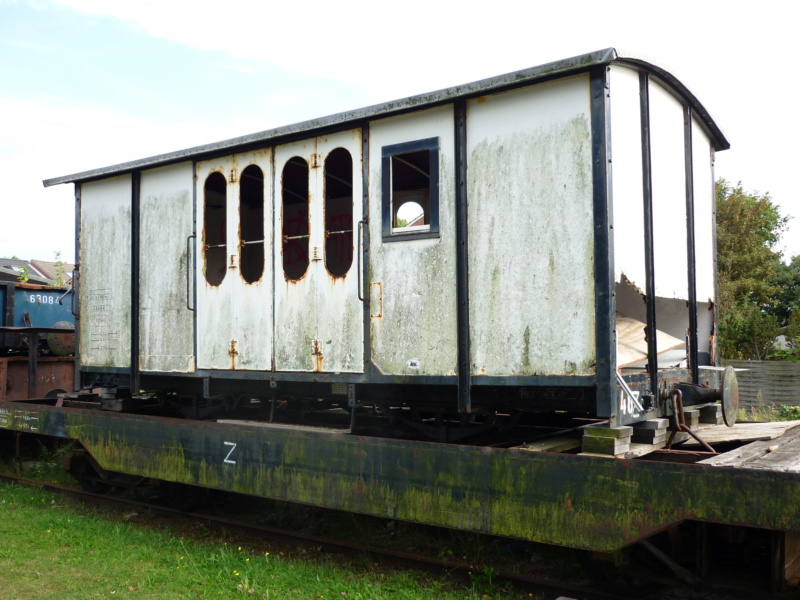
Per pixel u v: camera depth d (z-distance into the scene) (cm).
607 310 398
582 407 439
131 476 697
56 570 498
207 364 605
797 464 366
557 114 422
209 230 624
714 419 542
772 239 3186
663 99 499
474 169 456
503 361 440
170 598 445
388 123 497
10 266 3550
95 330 710
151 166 651
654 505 367
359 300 511
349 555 530
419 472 451
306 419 664
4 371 973
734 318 1589
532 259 430
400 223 616
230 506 667
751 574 435
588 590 439
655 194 481
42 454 898
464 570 486
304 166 579
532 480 406
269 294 564
